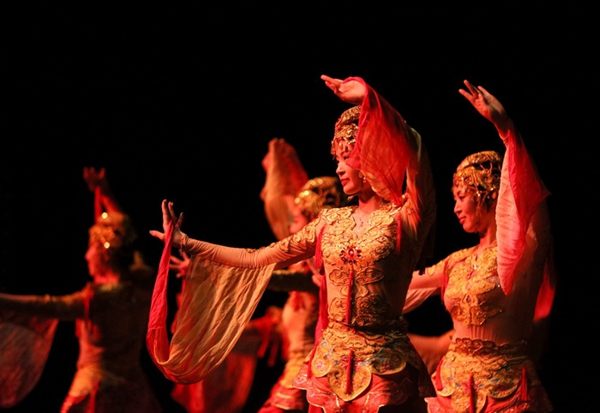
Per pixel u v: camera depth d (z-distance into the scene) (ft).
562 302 39.24
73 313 34.91
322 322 20.75
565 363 39.52
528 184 21.06
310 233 20.57
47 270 47.47
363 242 19.38
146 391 36.04
